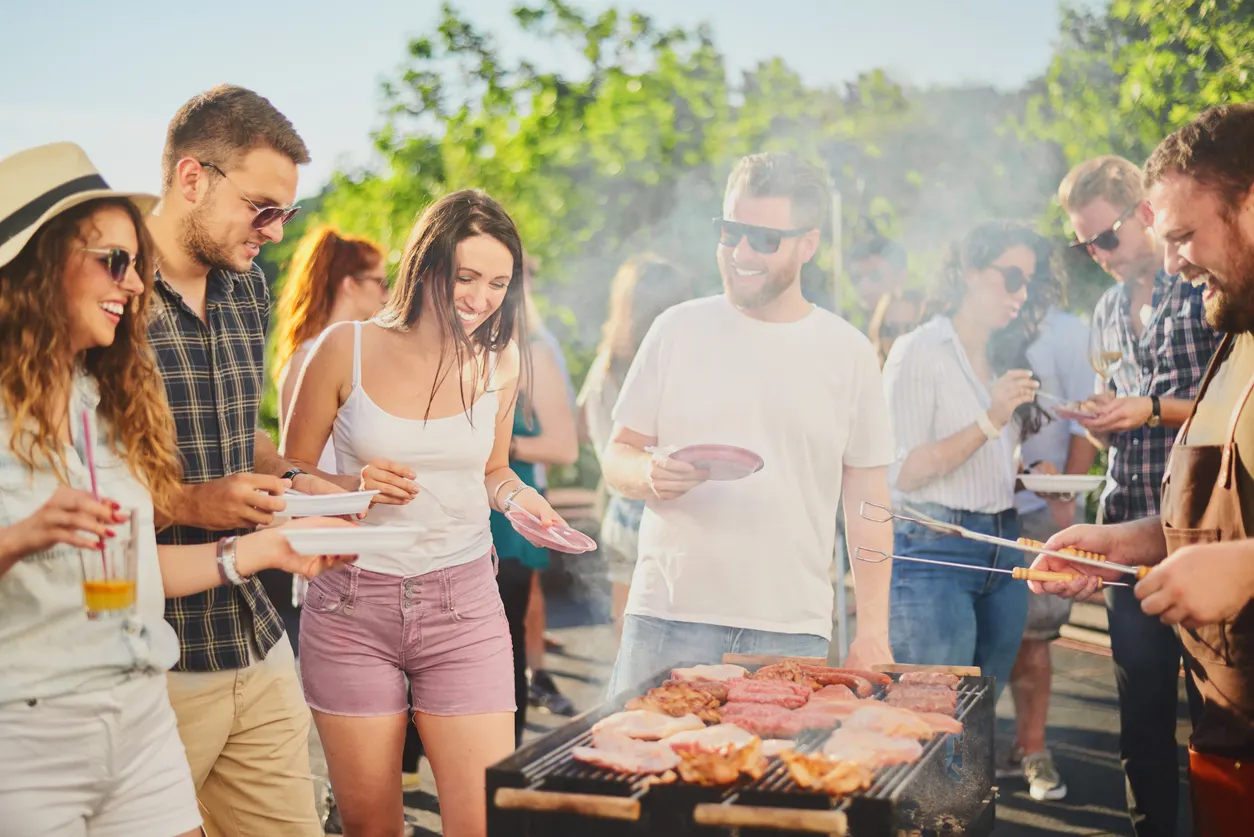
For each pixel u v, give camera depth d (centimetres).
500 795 216
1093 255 419
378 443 297
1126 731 383
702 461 298
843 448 327
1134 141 652
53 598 224
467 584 305
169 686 279
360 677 300
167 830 244
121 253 225
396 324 299
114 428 240
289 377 386
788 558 321
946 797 256
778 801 211
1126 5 663
